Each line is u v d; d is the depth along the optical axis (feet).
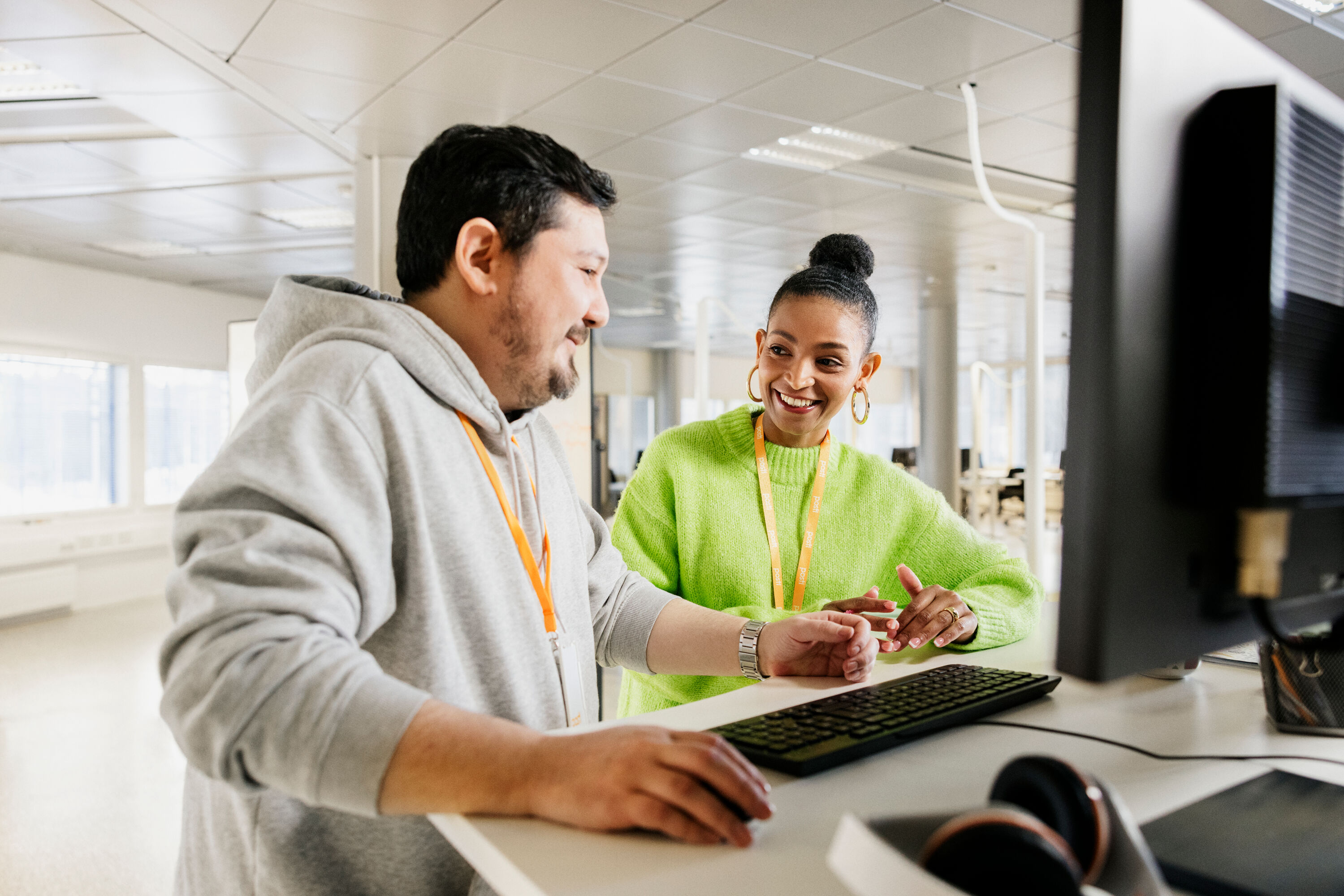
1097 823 1.34
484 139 2.76
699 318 15.26
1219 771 2.11
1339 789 1.93
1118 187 1.38
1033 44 11.55
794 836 1.75
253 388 2.94
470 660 2.68
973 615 3.59
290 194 18.42
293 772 1.82
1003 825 1.22
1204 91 1.52
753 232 22.25
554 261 2.80
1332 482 1.68
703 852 1.67
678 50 11.64
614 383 50.37
